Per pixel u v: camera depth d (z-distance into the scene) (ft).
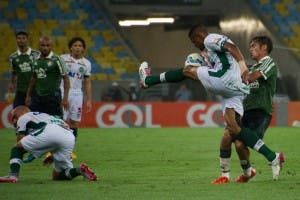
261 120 79.97
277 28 276.82
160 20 276.41
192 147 137.28
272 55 248.73
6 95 200.34
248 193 69.97
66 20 266.77
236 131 77.25
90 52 258.78
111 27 267.80
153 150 130.72
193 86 210.18
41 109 101.96
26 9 266.36
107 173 93.40
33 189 73.51
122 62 258.16
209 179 84.64
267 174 90.48
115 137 162.30
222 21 277.23
